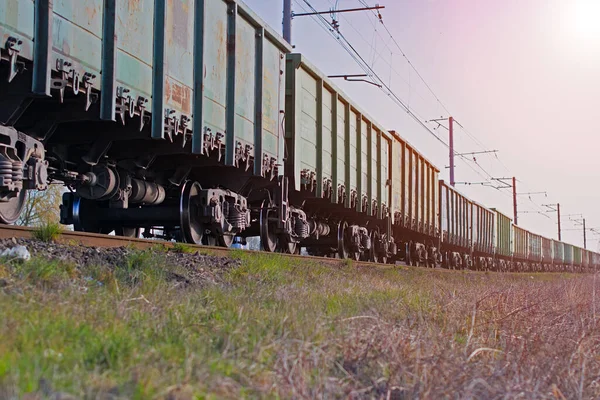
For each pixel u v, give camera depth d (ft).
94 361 12.45
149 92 33.22
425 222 95.40
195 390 11.35
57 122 31.14
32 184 27.71
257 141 44.98
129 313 16.96
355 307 25.39
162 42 33.83
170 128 34.53
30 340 12.59
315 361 14.11
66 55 27.02
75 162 36.99
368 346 16.08
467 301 31.65
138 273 25.07
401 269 65.41
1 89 26.25
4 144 25.49
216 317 18.98
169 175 42.96
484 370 16.47
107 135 34.65
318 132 57.62
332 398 12.67
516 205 223.92
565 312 30.09
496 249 151.94
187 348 13.79
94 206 42.01
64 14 26.86
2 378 9.99
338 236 67.41
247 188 48.32
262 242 50.06
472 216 128.98
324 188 58.59
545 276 130.82
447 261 114.52
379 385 14.20
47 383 10.34
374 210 73.05
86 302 17.21
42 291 17.95
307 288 30.60
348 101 64.34
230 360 13.85
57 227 27.89
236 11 41.75
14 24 24.08
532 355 19.34
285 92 52.60
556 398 15.10
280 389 12.48
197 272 29.43
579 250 272.31
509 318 26.08
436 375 14.66
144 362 12.56
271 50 48.08
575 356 19.49
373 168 72.38
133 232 46.16
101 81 29.63
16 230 26.78
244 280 30.45
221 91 40.32
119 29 30.50
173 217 41.22
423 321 23.36
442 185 106.73
